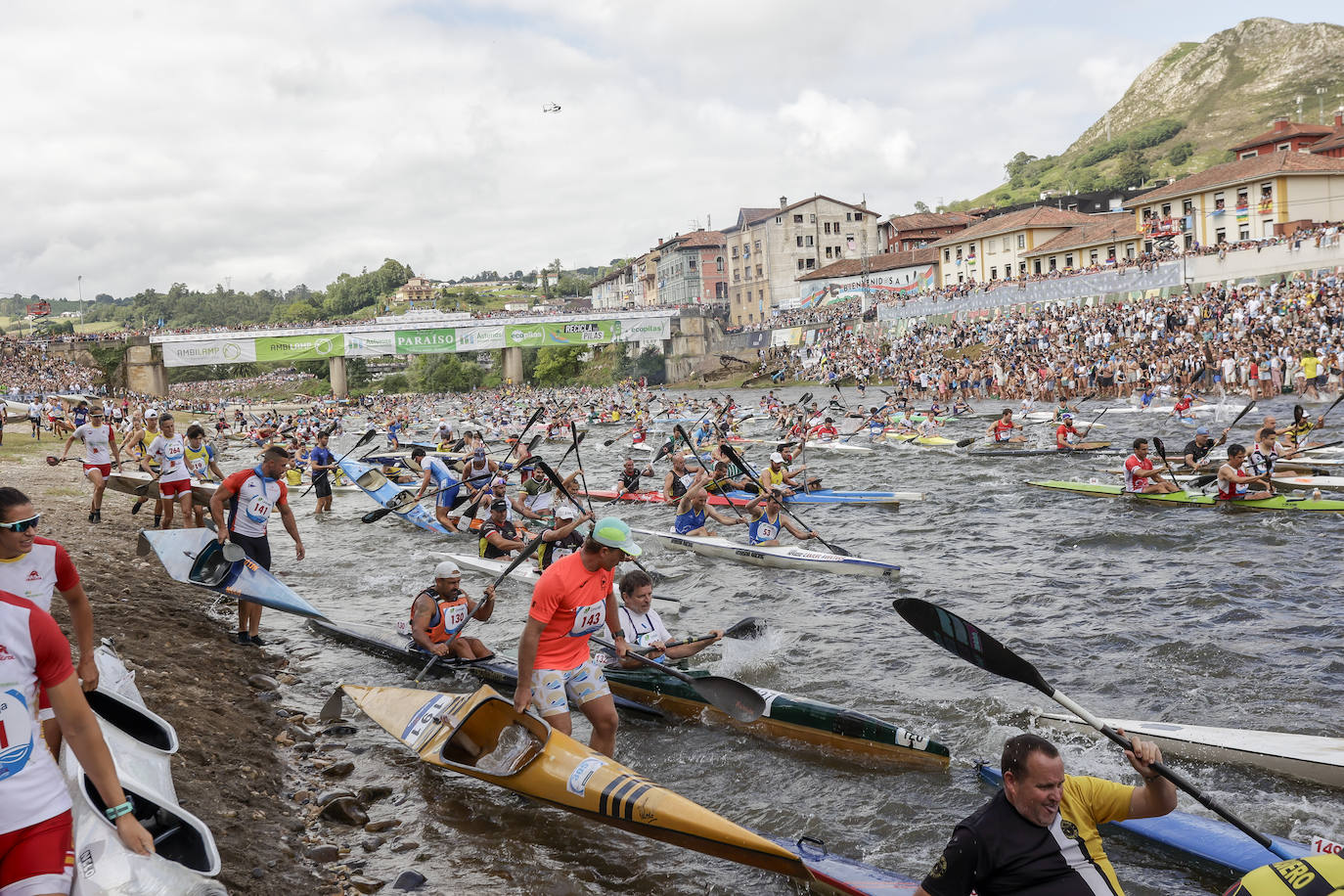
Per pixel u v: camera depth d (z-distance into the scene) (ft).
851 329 244.83
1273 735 22.44
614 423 168.35
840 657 30.81
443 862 18.48
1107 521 50.96
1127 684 27.40
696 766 23.20
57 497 62.34
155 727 18.79
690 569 45.47
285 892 16.53
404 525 60.44
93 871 13.05
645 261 421.18
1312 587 36.11
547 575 20.58
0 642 10.49
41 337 303.07
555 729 20.79
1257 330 127.34
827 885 16.76
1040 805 12.03
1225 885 17.31
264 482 32.96
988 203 642.63
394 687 26.12
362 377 413.80
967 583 40.04
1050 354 153.07
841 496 63.10
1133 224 216.13
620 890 17.48
